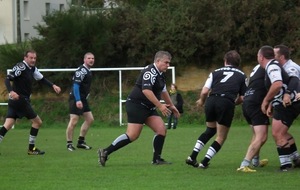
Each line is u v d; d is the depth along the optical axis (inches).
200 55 2763.3
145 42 2775.6
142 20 2792.8
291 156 1005.2
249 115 962.7
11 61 2748.5
